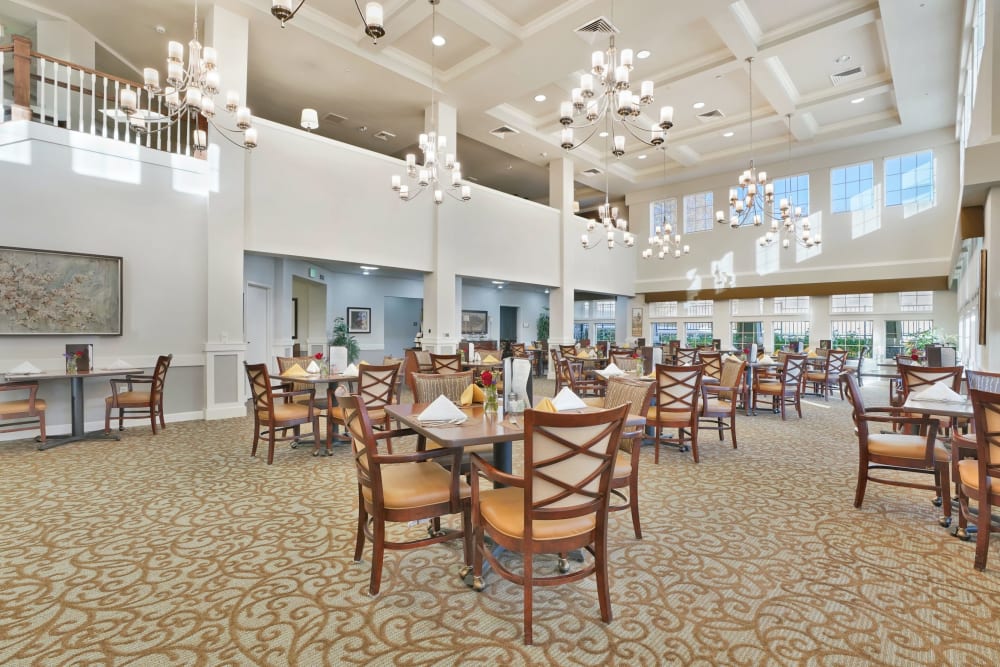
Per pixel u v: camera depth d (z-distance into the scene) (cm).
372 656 178
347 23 714
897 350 1107
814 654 181
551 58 760
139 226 594
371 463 215
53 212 539
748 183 855
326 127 1022
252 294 890
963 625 199
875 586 230
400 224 869
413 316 1496
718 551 267
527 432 182
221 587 226
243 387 671
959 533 284
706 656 179
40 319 529
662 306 1459
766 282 1246
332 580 234
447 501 231
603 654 180
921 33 677
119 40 712
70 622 197
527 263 1130
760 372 811
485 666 173
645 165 1320
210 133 641
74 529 291
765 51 754
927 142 1032
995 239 458
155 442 516
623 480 276
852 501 349
